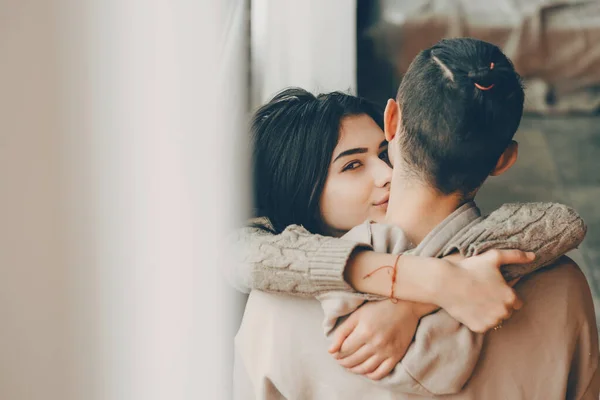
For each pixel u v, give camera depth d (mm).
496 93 925
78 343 638
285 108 1293
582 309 983
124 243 652
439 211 982
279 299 979
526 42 3738
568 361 958
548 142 3604
